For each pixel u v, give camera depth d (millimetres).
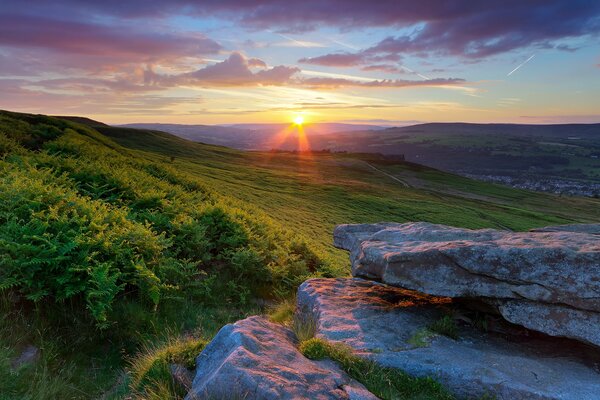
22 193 11281
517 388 6059
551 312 7324
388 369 6660
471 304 8766
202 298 10766
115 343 7676
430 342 7504
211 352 6203
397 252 9273
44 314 7539
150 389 5551
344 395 5383
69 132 44375
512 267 7719
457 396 6348
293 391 5043
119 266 9586
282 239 19156
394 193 98312
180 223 14555
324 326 8148
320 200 69312
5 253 8156
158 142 115438
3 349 6316
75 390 6172
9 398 5508
